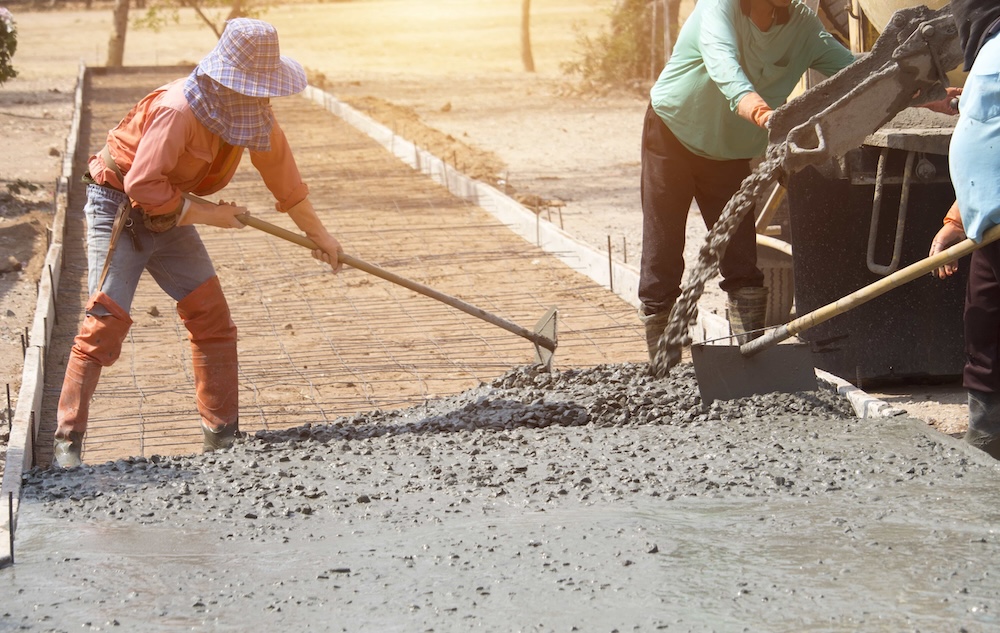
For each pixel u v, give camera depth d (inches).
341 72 1628.9
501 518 209.3
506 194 633.0
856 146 253.9
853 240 318.0
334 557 193.8
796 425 256.5
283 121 994.7
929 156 298.2
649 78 1291.8
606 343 368.5
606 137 925.8
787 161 248.1
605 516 207.2
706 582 177.2
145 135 244.7
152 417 305.9
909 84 249.8
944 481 217.9
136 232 257.3
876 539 190.9
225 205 259.0
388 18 2802.7
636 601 171.8
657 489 220.5
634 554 189.2
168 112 244.1
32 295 444.8
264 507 218.8
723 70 267.9
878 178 295.6
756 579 177.6
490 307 418.0
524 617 167.9
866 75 253.1
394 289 443.8
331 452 253.1
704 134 290.8
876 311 321.1
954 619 161.5
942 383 332.8
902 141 284.8
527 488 224.5
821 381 288.2
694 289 264.7
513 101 1206.9
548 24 2564.0
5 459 253.1
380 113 1000.2
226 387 273.6
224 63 241.9
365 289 444.5
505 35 2338.8
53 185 690.8
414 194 652.7
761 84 295.6
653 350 313.4
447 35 2378.2
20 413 279.0
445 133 924.0
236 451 255.6
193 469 243.8
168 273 266.7
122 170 254.4
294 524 210.7
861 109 250.7
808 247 318.7
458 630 164.7
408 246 520.7
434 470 236.7
